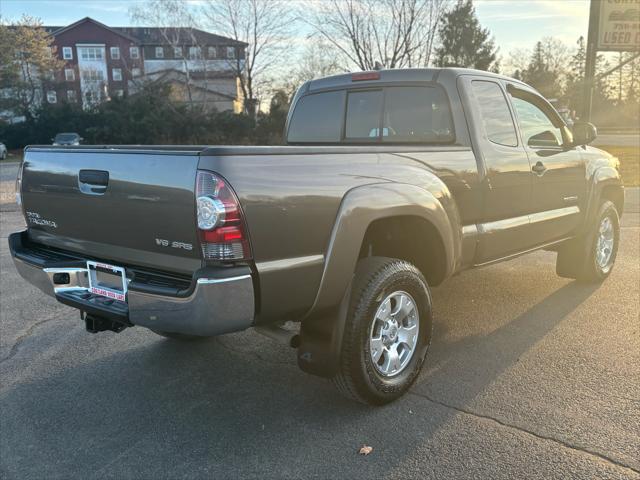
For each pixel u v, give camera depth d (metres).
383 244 3.99
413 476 2.78
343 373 3.24
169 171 2.74
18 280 6.54
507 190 4.38
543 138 5.02
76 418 3.44
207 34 43.78
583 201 5.43
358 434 3.16
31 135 46.81
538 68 76.94
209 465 2.92
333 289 3.08
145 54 72.12
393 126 4.55
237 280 2.66
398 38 32.69
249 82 42.78
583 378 3.75
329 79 5.00
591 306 5.16
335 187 3.06
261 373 4.00
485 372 3.88
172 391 3.76
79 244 3.39
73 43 71.56
